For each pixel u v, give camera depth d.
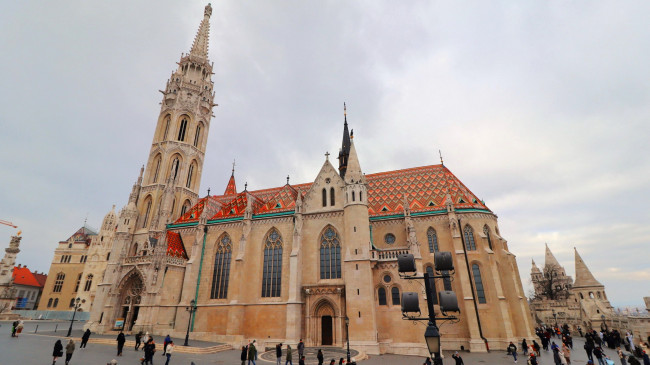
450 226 57.09
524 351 45.75
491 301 52.34
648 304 64.56
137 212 75.50
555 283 122.94
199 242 63.97
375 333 47.50
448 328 52.69
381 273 52.81
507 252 57.59
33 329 63.62
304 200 61.25
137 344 42.81
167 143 81.38
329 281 54.12
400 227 60.09
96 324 61.34
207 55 98.38
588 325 75.00
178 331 56.56
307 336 51.19
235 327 53.44
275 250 59.62
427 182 67.69
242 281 56.62
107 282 66.00
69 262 122.25
